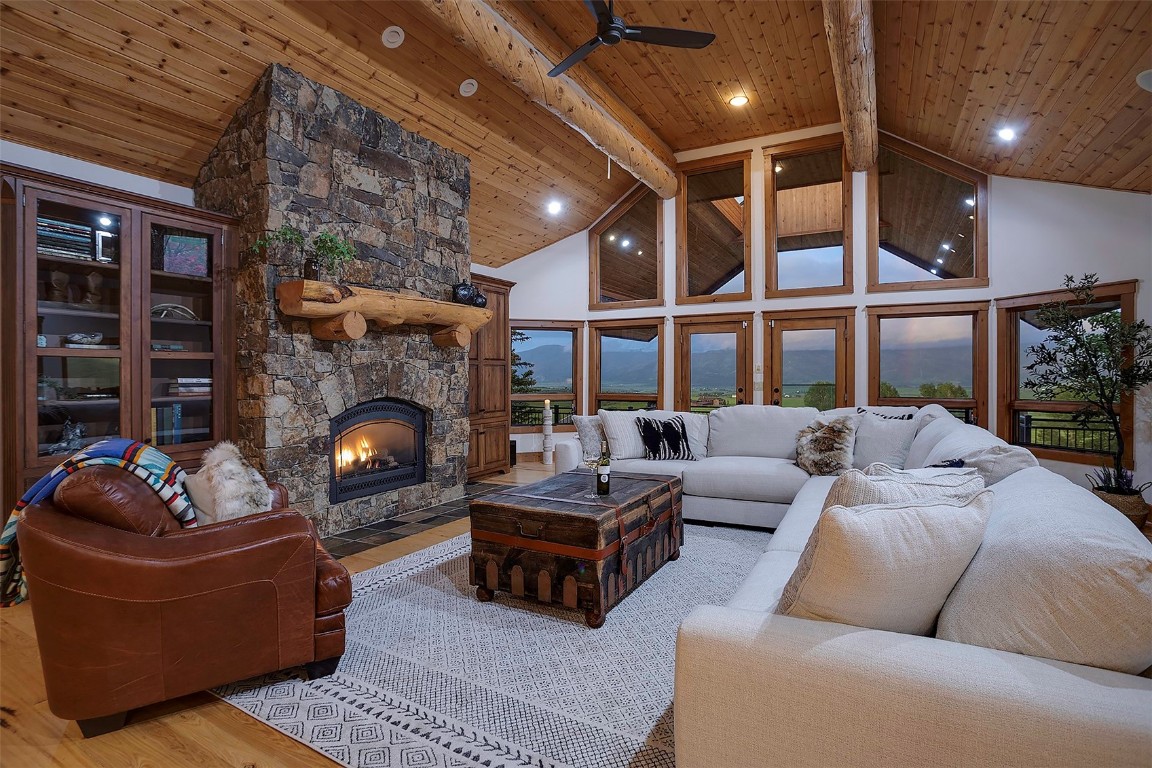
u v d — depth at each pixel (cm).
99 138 355
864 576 116
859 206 647
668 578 315
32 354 302
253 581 200
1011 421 584
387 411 460
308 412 389
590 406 802
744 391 707
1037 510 127
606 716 190
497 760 169
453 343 489
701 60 511
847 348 654
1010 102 441
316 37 369
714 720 118
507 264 790
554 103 470
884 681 104
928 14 388
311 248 388
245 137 375
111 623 179
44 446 312
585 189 710
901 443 390
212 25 332
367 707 197
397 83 431
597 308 793
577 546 258
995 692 97
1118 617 99
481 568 285
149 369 347
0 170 289
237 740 180
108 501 188
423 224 483
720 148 713
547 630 255
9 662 229
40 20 291
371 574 327
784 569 195
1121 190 501
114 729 184
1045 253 550
